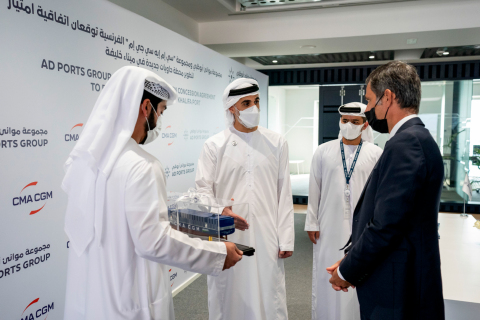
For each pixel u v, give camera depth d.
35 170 1.91
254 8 4.50
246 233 1.92
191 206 1.50
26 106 1.85
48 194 1.99
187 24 4.77
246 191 2.03
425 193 1.20
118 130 1.18
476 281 1.72
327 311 2.40
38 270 1.94
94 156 1.10
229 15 4.74
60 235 2.07
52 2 1.99
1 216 1.74
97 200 1.13
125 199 1.10
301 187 7.75
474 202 6.63
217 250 1.26
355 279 1.28
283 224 2.10
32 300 1.91
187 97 3.61
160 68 3.11
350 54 6.29
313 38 4.67
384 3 4.29
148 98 1.23
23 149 1.83
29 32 1.85
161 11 4.16
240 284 1.98
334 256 2.38
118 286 1.14
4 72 1.73
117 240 1.13
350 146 2.42
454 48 5.73
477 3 4.07
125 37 2.63
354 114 2.27
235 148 2.06
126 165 1.12
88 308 1.16
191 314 2.88
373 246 1.21
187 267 1.19
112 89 1.20
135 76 1.17
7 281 1.78
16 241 1.81
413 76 1.31
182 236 1.19
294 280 3.67
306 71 7.75
